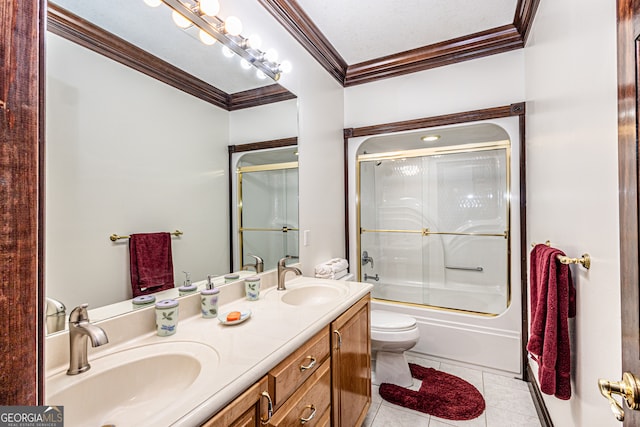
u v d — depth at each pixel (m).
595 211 0.94
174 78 1.32
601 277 0.89
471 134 2.60
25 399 0.41
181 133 1.36
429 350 2.50
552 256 1.14
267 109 1.84
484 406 1.87
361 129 2.72
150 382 0.93
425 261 3.35
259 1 1.67
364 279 3.07
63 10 0.93
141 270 1.17
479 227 3.06
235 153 1.65
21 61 0.41
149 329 1.11
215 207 1.54
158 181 1.26
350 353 1.54
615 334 0.81
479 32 2.18
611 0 0.82
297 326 1.18
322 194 2.40
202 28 1.38
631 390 0.54
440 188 3.26
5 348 0.39
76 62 0.96
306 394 1.12
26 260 0.41
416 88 2.51
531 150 1.95
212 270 1.51
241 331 1.13
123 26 1.11
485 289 3.01
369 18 2.00
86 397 0.81
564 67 1.24
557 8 1.34
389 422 1.76
